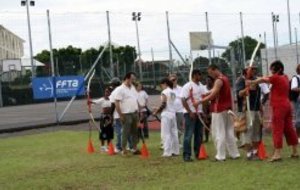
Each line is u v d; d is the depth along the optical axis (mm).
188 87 13438
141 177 11617
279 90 12328
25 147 18797
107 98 16500
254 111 12969
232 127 13242
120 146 15812
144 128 19078
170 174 11734
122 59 53844
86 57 53406
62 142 19812
